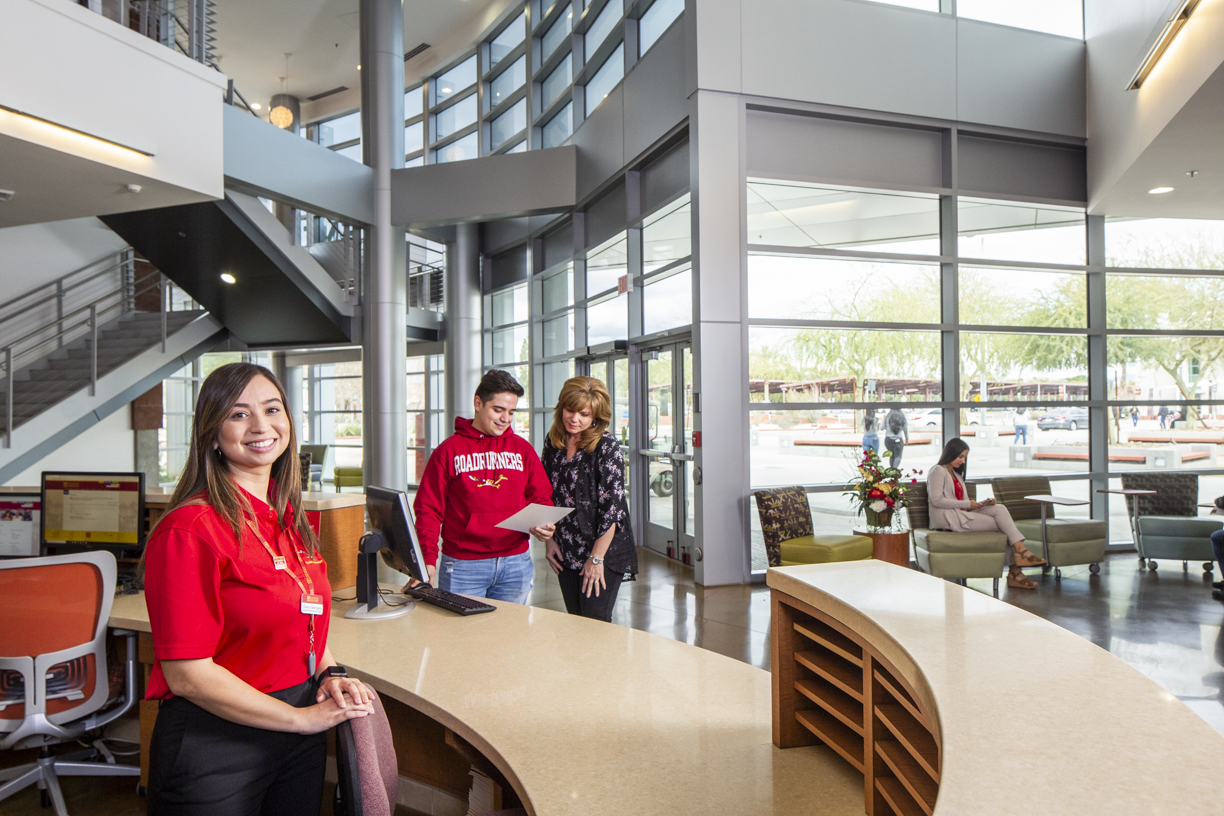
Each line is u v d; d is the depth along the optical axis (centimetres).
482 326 1140
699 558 623
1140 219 759
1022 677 118
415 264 1316
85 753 321
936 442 699
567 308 925
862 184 668
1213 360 766
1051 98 712
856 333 678
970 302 709
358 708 151
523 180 888
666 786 161
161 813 144
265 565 153
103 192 541
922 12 677
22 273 984
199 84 544
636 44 766
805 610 177
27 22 436
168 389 1255
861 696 156
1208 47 477
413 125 1324
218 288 977
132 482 360
